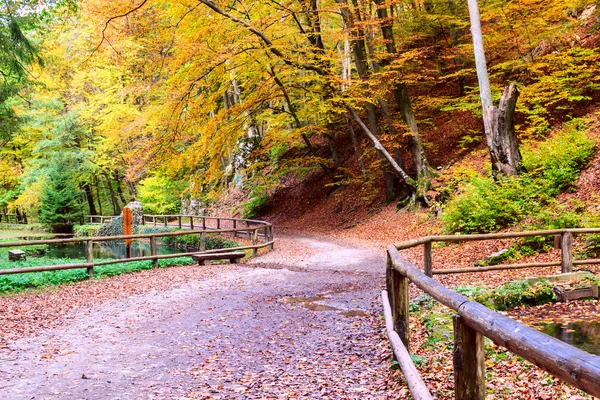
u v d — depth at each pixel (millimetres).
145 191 37875
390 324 5180
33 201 38406
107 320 8344
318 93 21547
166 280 12312
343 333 7262
